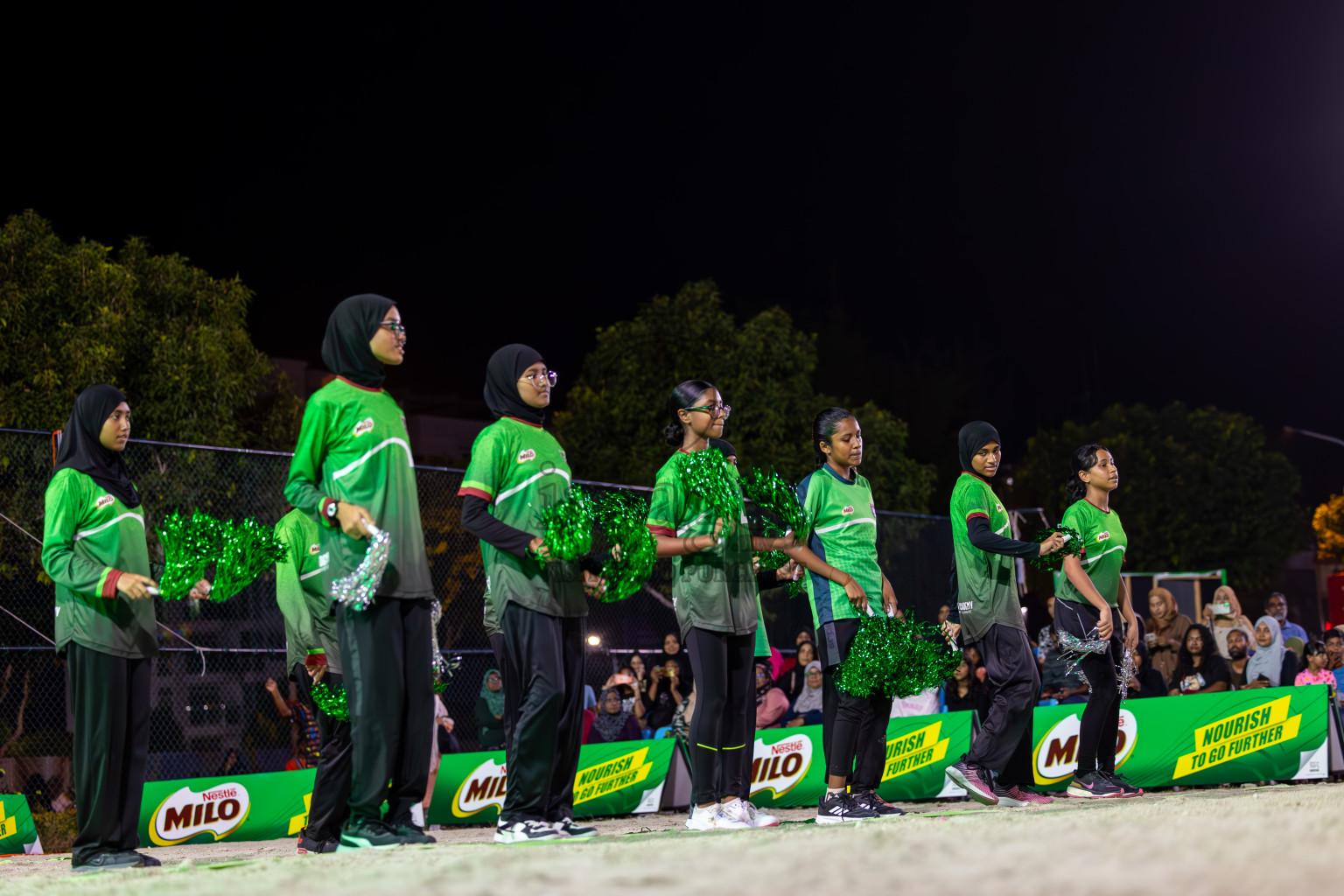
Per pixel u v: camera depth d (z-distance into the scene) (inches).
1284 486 1037.8
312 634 203.9
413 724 157.5
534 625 169.3
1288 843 81.3
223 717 318.0
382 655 153.3
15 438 311.6
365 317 159.9
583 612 177.5
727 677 195.3
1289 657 378.6
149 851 248.7
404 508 158.2
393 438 159.3
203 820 281.3
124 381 488.4
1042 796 249.3
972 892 68.6
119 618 178.9
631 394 695.7
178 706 310.8
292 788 296.5
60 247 494.0
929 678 214.2
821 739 328.2
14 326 464.1
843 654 214.4
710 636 193.8
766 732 321.4
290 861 120.1
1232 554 1015.0
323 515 152.9
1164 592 414.0
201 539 168.9
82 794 175.6
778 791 319.9
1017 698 238.2
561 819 176.1
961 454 252.8
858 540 222.1
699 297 721.0
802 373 717.3
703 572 195.2
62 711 318.3
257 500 324.2
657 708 374.9
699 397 204.5
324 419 156.4
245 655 323.6
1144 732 317.1
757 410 689.0
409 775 157.2
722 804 192.1
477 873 87.1
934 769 322.0
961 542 245.0
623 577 177.5
